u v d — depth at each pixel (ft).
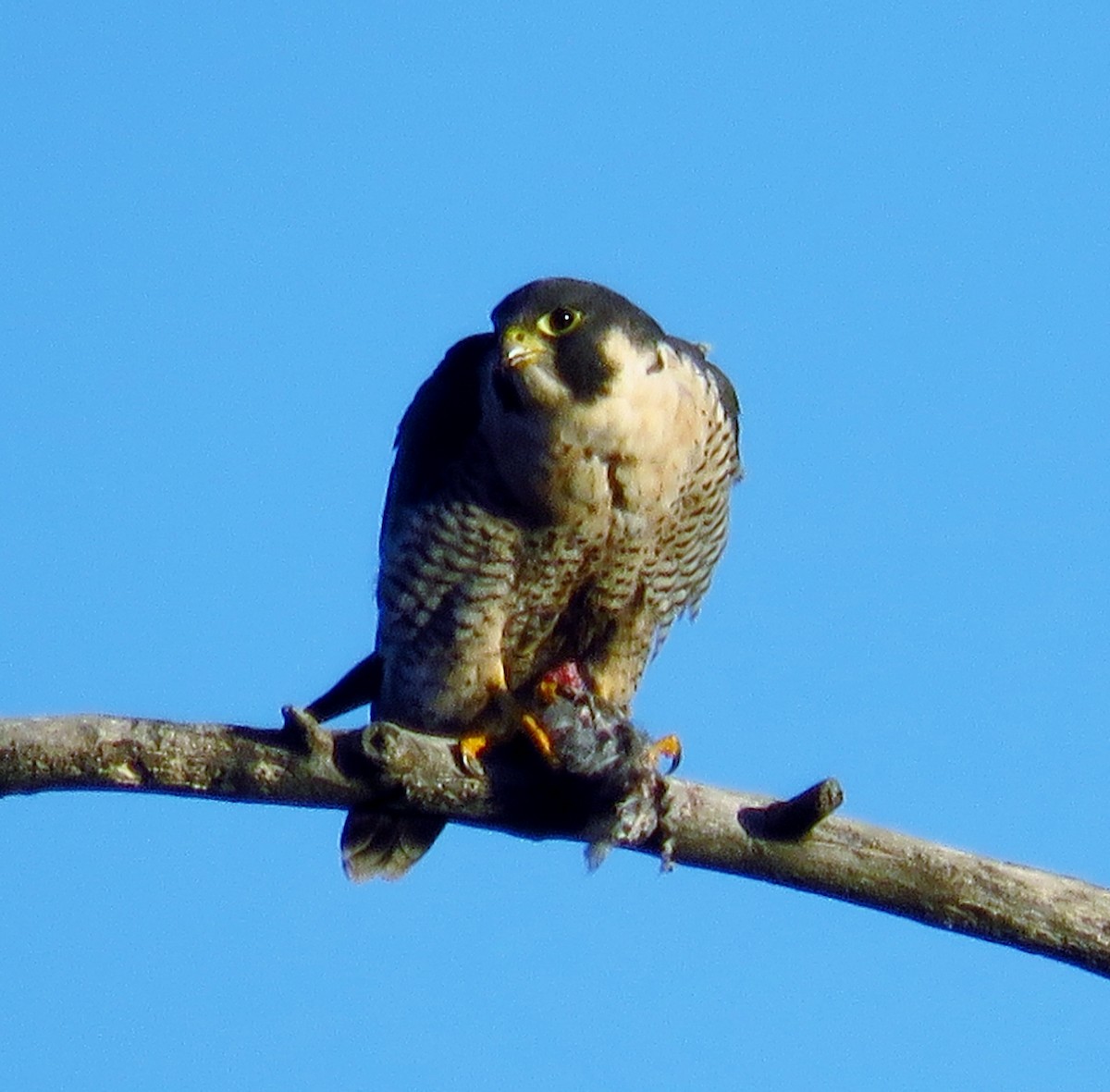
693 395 37.11
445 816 31.14
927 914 29.73
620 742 30.32
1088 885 29.71
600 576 38.06
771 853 29.73
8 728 27.45
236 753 28.22
